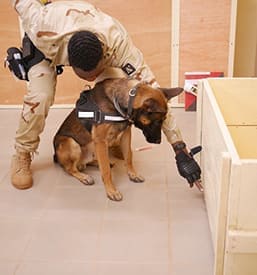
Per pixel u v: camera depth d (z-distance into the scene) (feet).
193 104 10.09
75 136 6.68
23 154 6.59
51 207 6.09
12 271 4.79
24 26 5.69
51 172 7.18
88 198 6.31
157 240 5.26
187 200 6.16
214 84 6.24
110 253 5.05
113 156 7.55
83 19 5.46
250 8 11.04
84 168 7.27
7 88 10.50
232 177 3.47
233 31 9.78
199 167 5.88
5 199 6.34
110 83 5.97
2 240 5.35
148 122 5.46
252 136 6.50
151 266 4.79
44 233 5.48
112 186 6.34
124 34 5.77
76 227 5.59
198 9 9.61
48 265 4.87
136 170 7.16
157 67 10.23
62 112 10.30
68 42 5.37
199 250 5.04
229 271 3.86
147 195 6.34
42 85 6.20
